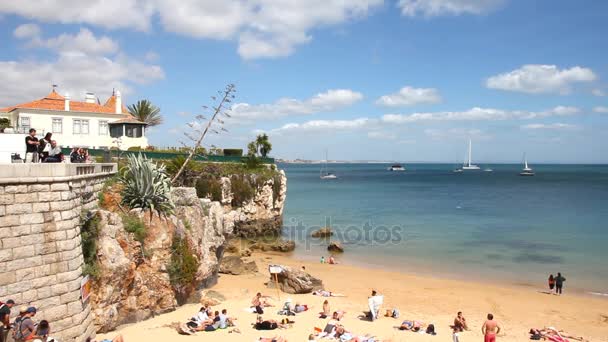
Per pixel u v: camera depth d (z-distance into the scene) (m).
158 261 22.39
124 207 22.62
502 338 22.94
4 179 14.61
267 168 61.56
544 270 39.16
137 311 20.88
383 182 191.12
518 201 103.19
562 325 25.53
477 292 32.06
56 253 15.91
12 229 14.82
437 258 43.81
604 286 34.12
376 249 48.19
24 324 13.64
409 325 23.36
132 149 47.97
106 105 55.59
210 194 48.75
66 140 47.16
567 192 131.00
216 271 30.20
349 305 27.75
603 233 58.62
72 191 17.33
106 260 19.03
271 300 27.45
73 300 16.25
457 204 95.69
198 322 20.95
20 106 46.38
